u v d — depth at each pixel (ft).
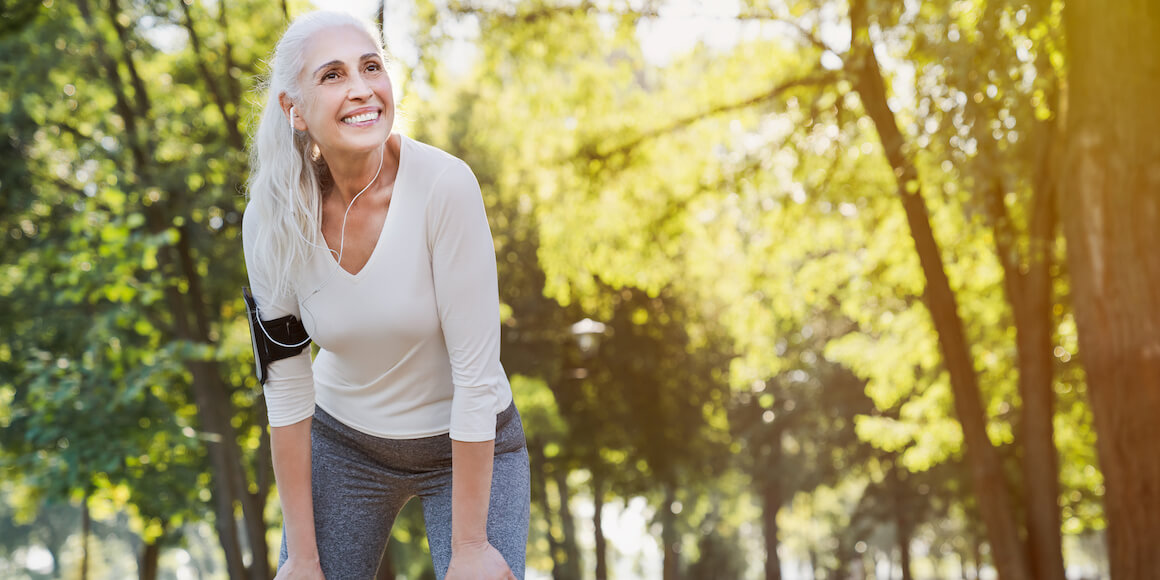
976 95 21.01
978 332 40.14
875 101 29.73
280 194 5.99
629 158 36.96
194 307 41.45
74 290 31.17
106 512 36.45
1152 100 20.40
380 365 6.34
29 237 41.24
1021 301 29.71
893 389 42.88
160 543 64.95
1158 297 20.39
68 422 30.40
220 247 42.11
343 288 6.09
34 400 30.60
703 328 70.08
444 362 6.44
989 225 24.93
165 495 39.24
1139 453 20.34
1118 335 20.53
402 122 6.41
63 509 118.73
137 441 31.68
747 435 88.02
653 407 71.15
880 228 38.01
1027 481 29.81
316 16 5.84
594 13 34.47
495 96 37.99
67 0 36.86
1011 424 43.75
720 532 109.19
